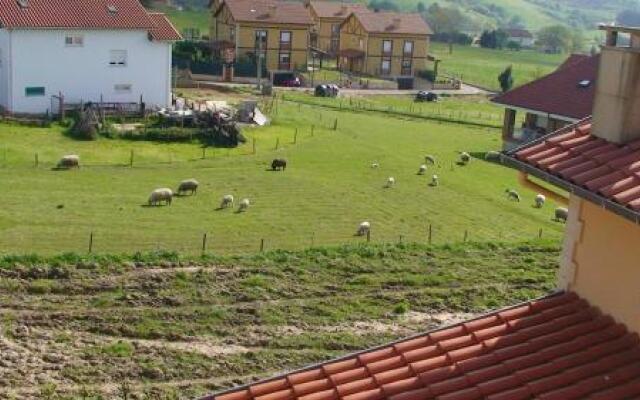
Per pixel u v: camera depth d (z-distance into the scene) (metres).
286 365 21.75
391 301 26.39
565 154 11.47
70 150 45.69
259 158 47.72
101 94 57.09
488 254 31.61
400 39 103.69
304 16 97.69
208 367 21.31
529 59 154.25
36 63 54.34
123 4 58.47
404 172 46.91
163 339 22.77
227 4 95.94
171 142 49.69
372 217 37.09
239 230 33.53
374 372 11.18
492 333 11.45
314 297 26.31
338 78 96.56
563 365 10.65
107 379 20.36
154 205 36.38
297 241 32.59
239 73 91.00
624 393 10.12
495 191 44.03
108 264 27.34
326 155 50.03
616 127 11.26
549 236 35.81
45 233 31.23
